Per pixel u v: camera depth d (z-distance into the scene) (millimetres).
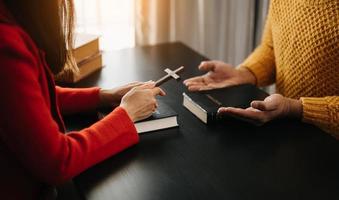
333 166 880
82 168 809
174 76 1141
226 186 809
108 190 793
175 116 1015
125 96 989
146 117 986
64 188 991
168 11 1933
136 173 844
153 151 919
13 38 680
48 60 810
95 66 1371
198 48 2086
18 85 671
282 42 1237
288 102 1063
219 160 893
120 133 891
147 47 1622
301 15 1150
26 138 693
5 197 795
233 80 1294
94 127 870
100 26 1809
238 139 977
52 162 727
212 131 1010
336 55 1099
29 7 729
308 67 1156
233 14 2061
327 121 1047
